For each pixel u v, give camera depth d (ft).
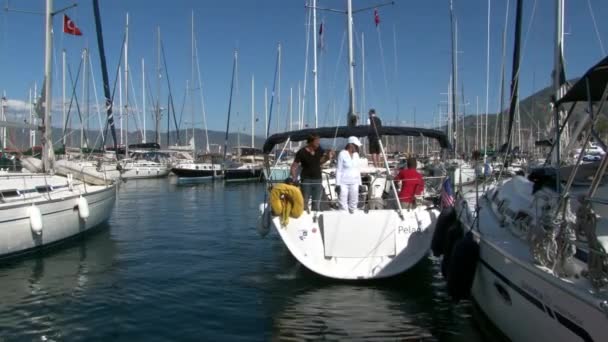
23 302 24.31
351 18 44.78
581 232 13.74
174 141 158.40
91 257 33.91
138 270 30.37
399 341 19.54
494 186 30.35
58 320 21.95
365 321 21.56
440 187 30.42
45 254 34.78
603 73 14.85
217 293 25.52
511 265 16.76
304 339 19.79
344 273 25.98
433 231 26.35
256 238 41.37
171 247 37.47
